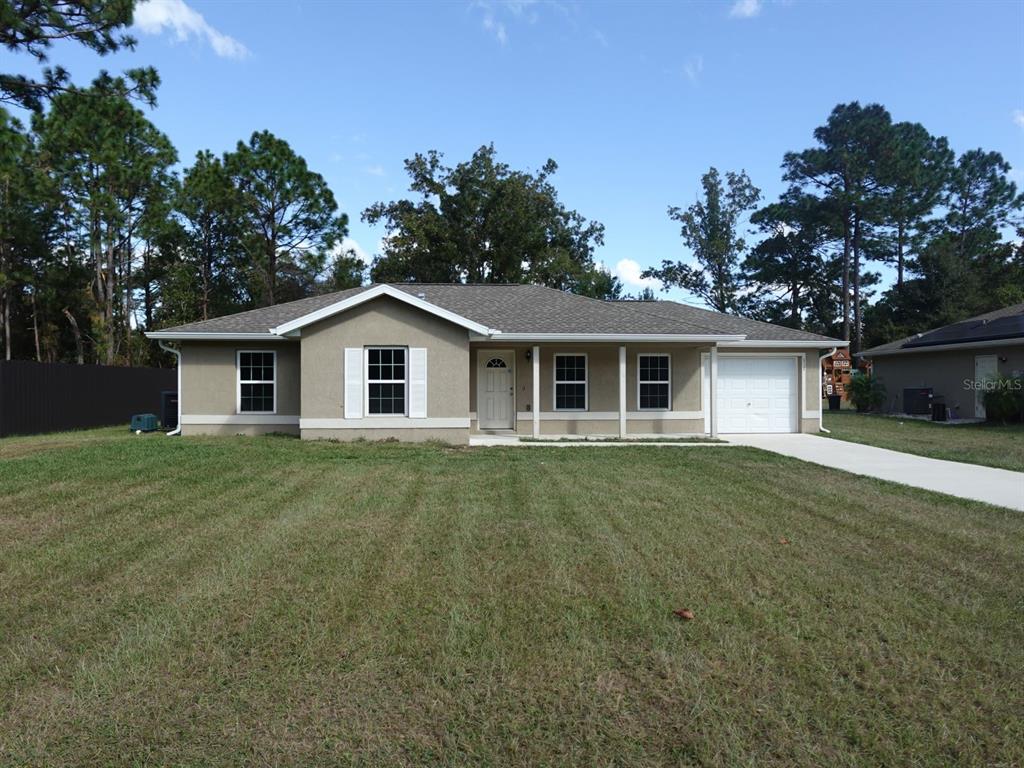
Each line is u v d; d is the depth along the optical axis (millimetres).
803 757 2973
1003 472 10672
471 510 7434
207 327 15766
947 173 41594
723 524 6922
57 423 17656
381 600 4688
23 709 3305
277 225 33000
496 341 15250
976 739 3105
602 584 5055
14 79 12992
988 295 40656
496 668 3746
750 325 18844
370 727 3195
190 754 2977
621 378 15516
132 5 13023
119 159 28172
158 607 4527
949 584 5137
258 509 7332
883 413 26141
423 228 38719
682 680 3609
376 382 13961
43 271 32188
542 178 42062
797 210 42031
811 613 4535
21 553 5648
